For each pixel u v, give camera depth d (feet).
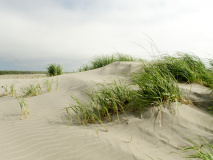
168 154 7.50
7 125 11.96
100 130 10.14
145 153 7.67
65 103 15.19
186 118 9.59
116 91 12.91
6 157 8.44
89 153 8.16
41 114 13.51
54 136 9.95
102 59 36.60
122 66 23.95
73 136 9.70
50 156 8.31
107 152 8.06
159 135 8.87
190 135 8.50
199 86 13.98
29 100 17.11
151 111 10.60
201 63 16.79
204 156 6.44
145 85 11.82
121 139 8.93
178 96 11.39
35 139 9.84
